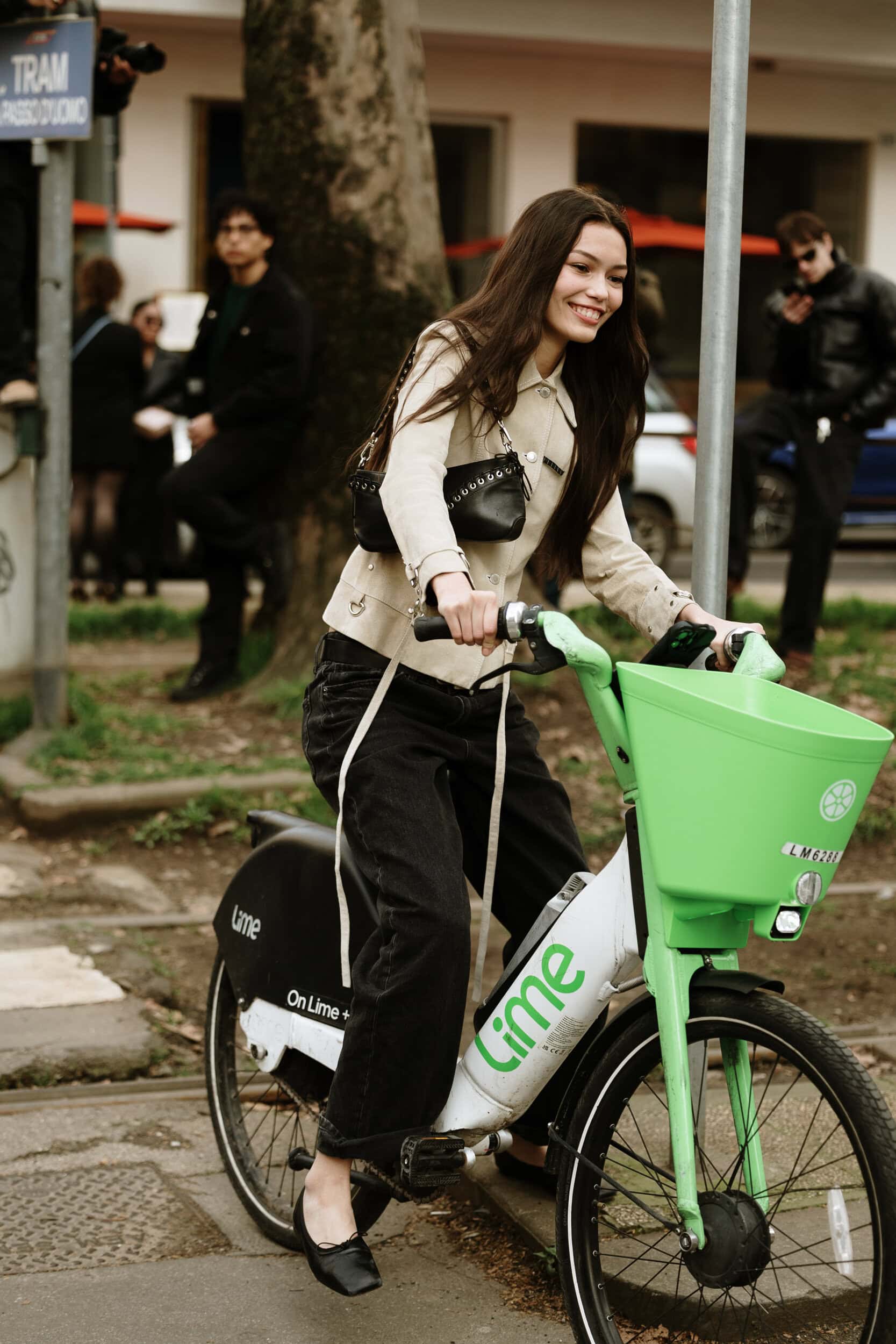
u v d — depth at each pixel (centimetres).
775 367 1551
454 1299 585
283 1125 698
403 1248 626
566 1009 520
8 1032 787
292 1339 553
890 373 1507
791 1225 583
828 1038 468
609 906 509
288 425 1363
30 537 1302
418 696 554
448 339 539
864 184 3803
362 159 1382
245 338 1350
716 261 616
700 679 478
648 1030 505
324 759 563
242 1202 641
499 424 547
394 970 529
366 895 576
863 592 2272
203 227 3388
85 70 1167
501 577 562
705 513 625
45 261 1221
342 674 562
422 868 530
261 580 1465
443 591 490
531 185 3556
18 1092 748
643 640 1549
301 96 1384
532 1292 591
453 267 3478
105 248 2805
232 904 636
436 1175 539
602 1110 517
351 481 555
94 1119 726
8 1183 663
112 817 1125
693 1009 492
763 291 3481
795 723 466
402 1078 530
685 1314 548
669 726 455
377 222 1384
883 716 1392
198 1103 749
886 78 3756
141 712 1358
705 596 626
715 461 621
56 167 1209
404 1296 587
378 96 1384
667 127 3638
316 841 605
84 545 2055
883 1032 845
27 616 1309
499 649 564
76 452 2022
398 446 530
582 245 536
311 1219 555
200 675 1404
